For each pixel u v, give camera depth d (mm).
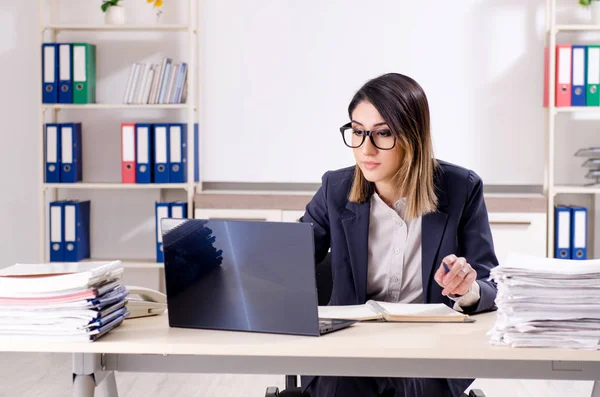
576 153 4734
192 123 4695
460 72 4875
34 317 1758
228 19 4938
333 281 2293
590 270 1690
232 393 3834
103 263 1991
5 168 5102
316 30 4910
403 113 2098
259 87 4957
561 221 4582
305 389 2184
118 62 5016
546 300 1695
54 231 4793
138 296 2131
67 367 4254
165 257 1907
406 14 4871
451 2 4848
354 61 4906
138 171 4715
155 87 4711
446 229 2209
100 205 5117
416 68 4883
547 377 1776
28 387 3893
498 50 4859
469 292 2031
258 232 1830
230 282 1861
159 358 1852
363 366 1785
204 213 4672
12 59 5047
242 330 1861
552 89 4590
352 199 2250
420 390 2117
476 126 4887
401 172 2168
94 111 5047
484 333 1836
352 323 1930
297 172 4977
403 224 2227
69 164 4777
